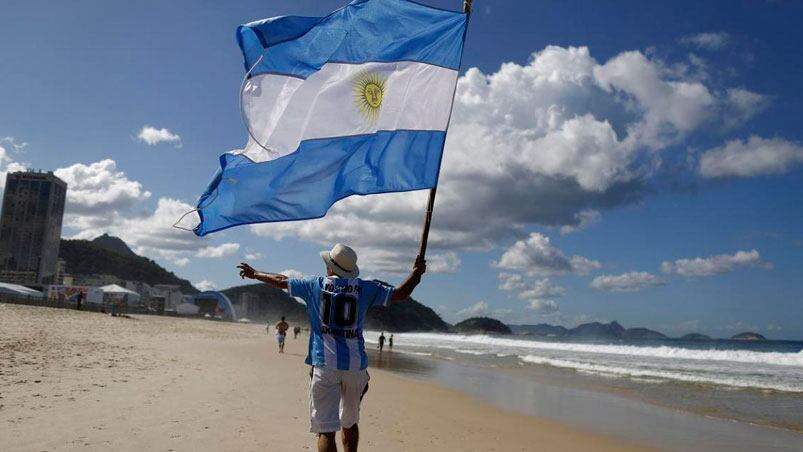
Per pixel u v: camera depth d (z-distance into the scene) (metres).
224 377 11.95
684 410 12.86
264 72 4.33
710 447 8.91
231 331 57.28
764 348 103.25
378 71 4.52
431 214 4.23
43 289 84.81
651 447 8.84
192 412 7.38
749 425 10.95
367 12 4.55
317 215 4.29
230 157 4.26
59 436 5.61
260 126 4.29
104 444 5.44
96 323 32.84
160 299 86.19
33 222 152.50
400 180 4.35
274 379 12.55
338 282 3.95
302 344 39.41
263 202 4.25
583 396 15.29
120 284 136.50
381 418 9.56
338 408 3.85
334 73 4.45
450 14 4.58
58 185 159.50
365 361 3.90
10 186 155.00
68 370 10.41
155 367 12.52
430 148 4.39
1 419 6.09
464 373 22.47
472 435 8.64
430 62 4.56
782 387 17.50
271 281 4.11
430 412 10.91
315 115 4.38
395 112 4.48
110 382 9.36
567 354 40.38
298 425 7.16
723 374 22.72
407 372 22.69
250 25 4.32
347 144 4.39
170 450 5.45
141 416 6.84
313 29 4.43
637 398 14.95
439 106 4.49
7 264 148.38
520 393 15.75
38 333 19.97
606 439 9.34
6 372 9.41
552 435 9.42
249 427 6.77
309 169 4.32
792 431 10.37
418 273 4.07
